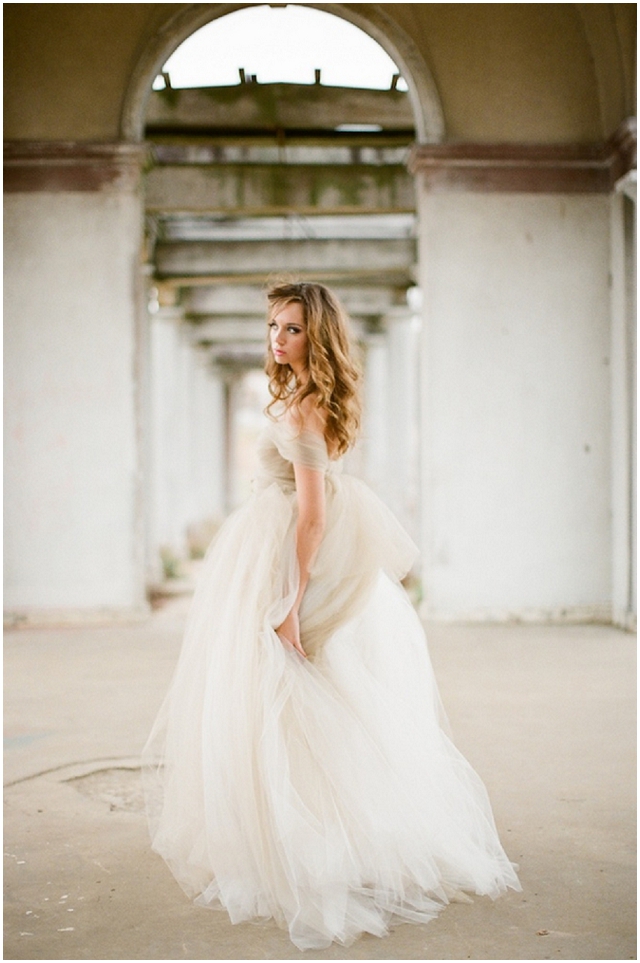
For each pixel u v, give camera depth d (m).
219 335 21.61
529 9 8.73
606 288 8.77
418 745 2.70
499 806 3.38
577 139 8.80
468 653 6.81
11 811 3.38
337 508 2.71
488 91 8.80
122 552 8.74
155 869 2.84
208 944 2.32
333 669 2.65
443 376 8.73
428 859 2.59
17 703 5.17
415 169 8.81
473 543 8.70
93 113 8.83
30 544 8.71
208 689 2.59
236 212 11.70
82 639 7.64
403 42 8.75
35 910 2.54
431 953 2.26
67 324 8.78
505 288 8.75
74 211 8.79
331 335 2.58
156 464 17.42
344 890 2.41
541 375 8.76
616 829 3.14
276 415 2.64
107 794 3.58
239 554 2.72
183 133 10.66
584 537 8.73
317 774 2.51
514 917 2.46
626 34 8.10
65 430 8.76
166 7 8.74
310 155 11.78
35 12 8.73
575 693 5.37
